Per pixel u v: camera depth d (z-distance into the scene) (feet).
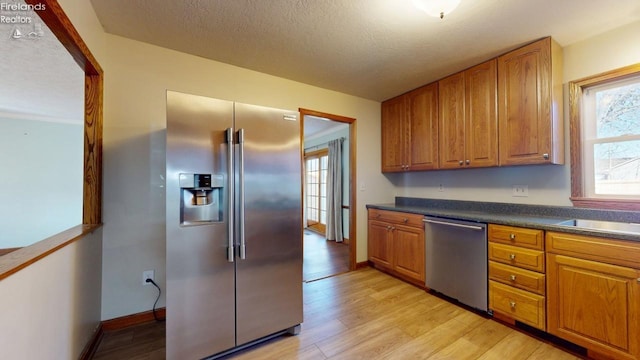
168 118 5.01
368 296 8.49
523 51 7.20
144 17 5.97
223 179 5.57
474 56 7.78
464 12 5.74
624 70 6.28
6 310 2.92
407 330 6.51
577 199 6.97
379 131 12.12
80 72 8.77
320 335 6.34
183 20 6.07
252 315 5.84
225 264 5.53
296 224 6.48
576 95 7.01
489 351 5.66
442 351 5.69
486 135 8.02
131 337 6.27
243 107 5.82
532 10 5.68
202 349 5.27
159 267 7.15
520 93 7.25
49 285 3.90
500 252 6.79
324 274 10.61
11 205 13.99
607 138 6.73
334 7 5.59
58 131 15.06
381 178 12.12
